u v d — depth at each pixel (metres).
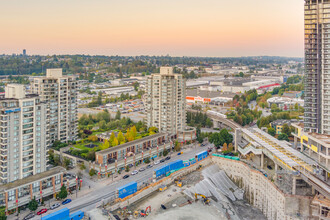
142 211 196.12
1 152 193.00
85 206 196.62
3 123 191.00
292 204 192.38
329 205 177.00
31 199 190.88
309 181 186.12
